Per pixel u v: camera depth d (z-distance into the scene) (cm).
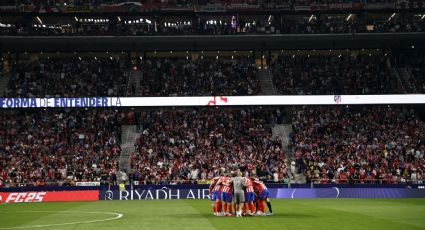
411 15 7500
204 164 5644
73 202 4744
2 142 6066
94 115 6612
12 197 5025
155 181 5441
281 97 6569
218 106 6719
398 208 3500
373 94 6544
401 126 6347
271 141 6134
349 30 7019
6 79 7106
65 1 7281
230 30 7056
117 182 5606
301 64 7281
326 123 6438
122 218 2806
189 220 2616
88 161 5772
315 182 5416
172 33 7044
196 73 7138
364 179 5391
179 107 6888
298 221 2517
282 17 7600
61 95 6706
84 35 6969
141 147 6031
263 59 7738
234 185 2831
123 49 7362
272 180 5428
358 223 2433
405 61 7356
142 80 7000
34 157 5803
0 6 7112
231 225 2336
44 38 6931
